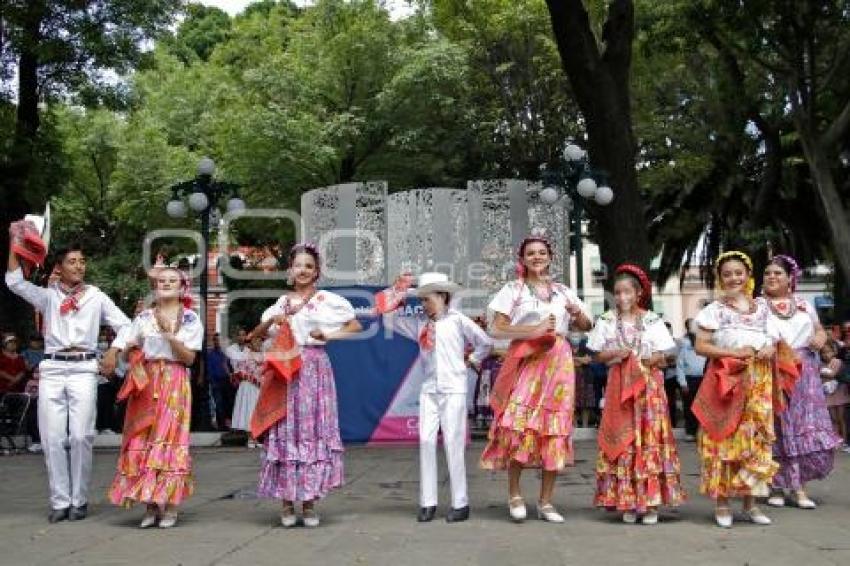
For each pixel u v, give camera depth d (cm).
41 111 1903
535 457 633
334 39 2489
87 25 1755
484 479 910
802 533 588
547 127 2472
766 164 2220
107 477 991
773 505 718
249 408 1334
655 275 3127
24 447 1385
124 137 2811
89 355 691
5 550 551
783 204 2617
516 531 604
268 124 2375
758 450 615
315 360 641
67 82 1833
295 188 2516
